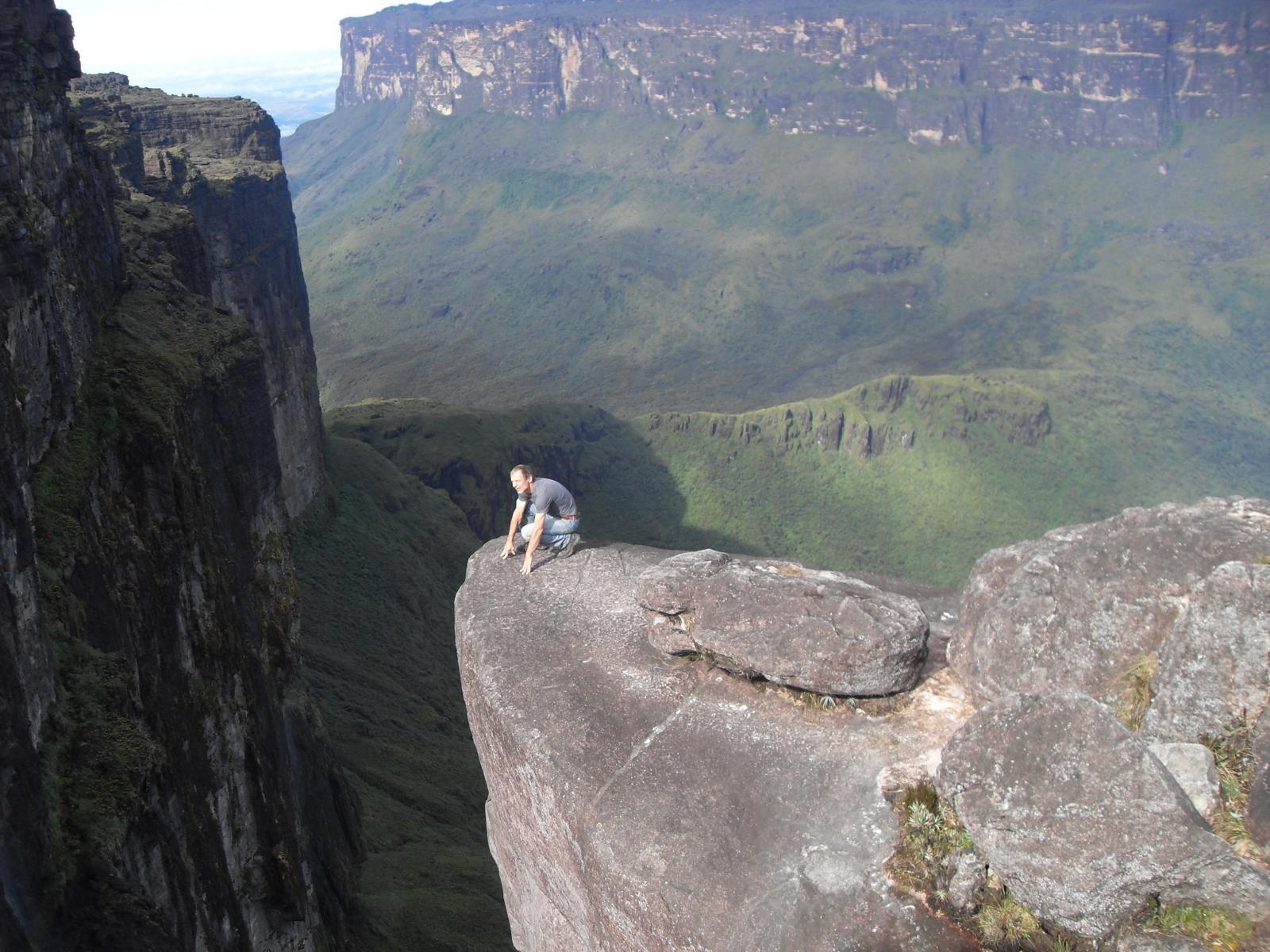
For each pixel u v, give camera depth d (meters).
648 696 11.75
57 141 19.94
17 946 9.05
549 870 11.91
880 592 12.08
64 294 17.77
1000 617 10.77
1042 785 8.91
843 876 9.53
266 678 23.05
